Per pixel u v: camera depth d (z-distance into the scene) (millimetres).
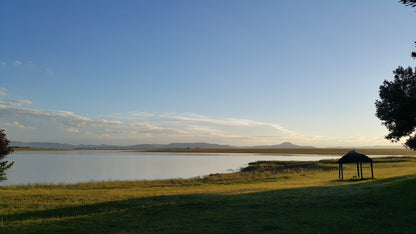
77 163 83688
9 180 43156
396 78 25547
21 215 15438
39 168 65125
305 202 16875
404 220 12633
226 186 28766
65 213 15750
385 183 23781
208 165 80062
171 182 35094
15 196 20500
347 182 30016
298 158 119875
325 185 26672
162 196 20219
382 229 11555
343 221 12789
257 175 44938
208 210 15617
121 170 62312
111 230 12414
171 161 98438
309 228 11945
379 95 25312
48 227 12922
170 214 14961
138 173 56281
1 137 23750
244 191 22672
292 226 12305
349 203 16109
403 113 23281
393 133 25719
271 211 14961
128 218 14328
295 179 35656
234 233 11586
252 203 17031
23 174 51875
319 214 14133
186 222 13383
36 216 15234
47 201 18828
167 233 11828
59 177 47750
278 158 120125
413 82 24703
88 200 18984
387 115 24422
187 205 16938
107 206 17125
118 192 23062
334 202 16547
